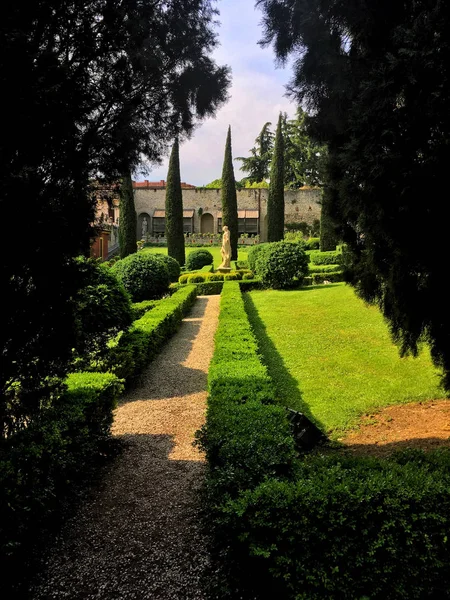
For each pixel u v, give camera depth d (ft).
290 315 34.04
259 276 51.49
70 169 8.59
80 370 16.47
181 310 36.99
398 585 6.62
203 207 142.82
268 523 6.85
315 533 6.77
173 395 19.89
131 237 78.02
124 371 19.90
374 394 18.13
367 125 9.55
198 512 10.32
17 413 10.30
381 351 23.56
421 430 14.56
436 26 8.15
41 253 8.05
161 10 11.31
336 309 33.91
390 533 6.79
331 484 7.38
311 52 11.42
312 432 13.66
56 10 8.40
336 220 13.91
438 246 9.49
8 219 7.21
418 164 8.88
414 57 8.27
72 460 10.03
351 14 10.46
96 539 9.36
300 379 20.68
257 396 12.66
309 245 92.43
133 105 10.73
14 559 7.65
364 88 9.62
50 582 8.04
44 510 8.45
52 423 10.05
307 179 135.23
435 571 6.67
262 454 8.63
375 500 6.98
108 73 9.95
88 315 18.35
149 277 44.09
